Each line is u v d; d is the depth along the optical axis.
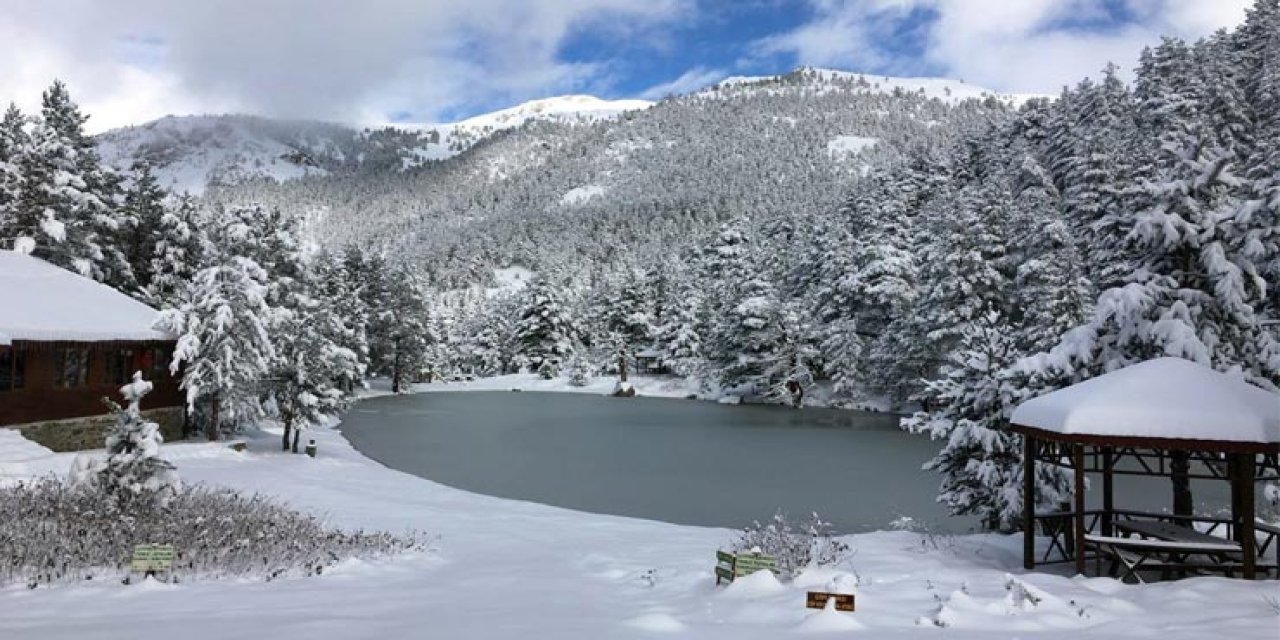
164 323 28.09
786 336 60.06
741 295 63.94
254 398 30.12
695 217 199.38
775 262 74.94
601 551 13.78
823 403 56.91
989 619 7.32
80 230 37.94
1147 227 16.20
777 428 41.97
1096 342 16.11
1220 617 7.39
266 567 10.82
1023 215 43.75
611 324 86.44
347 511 17.42
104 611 7.79
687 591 9.75
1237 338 15.90
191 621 7.14
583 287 142.38
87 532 10.77
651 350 82.50
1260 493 21.11
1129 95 54.31
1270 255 16.25
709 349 67.19
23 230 35.38
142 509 11.81
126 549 10.52
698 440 36.56
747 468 28.22
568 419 46.75
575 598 9.27
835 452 32.56
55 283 28.86
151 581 9.34
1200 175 16.33
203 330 28.16
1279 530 10.88
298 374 28.72
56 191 35.91
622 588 10.18
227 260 29.27
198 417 30.95
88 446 26.00
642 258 166.62
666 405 57.75
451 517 17.64
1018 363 15.48
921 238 53.12
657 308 87.12
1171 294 15.91
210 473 21.75
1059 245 40.31
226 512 13.01
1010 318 45.75
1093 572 11.95
